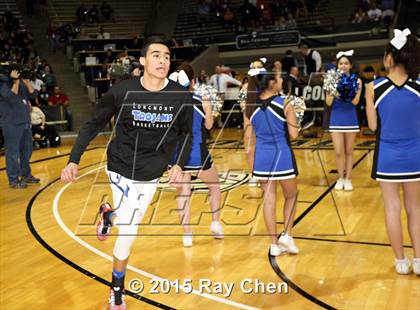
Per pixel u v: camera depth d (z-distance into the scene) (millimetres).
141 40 15516
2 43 14617
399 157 3275
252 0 16938
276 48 14328
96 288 3301
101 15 17672
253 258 3777
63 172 2711
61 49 16031
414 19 13086
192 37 17000
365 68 11547
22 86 6500
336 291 3158
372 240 4121
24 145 6680
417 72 3207
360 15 14484
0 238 4418
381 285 3236
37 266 3717
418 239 3359
